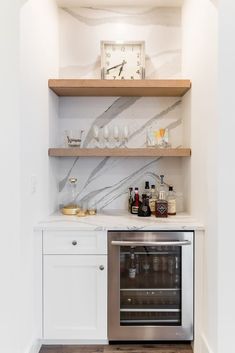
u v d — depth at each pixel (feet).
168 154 8.63
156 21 9.65
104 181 9.80
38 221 7.73
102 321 7.55
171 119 9.74
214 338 6.48
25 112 6.70
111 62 9.26
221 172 6.26
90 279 7.54
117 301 7.57
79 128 9.74
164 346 7.71
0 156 6.29
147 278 7.75
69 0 9.23
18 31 6.31
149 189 9.48
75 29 9.71
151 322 7.70
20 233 6.41
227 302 6.28
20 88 6.37
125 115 9.75
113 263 7.52
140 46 9.26
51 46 8.89
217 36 6.26
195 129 8.09
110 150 8.65
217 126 6.30
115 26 9.68
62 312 7.52
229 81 6.22
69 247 7.49
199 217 7.77
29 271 7.05
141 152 8.68
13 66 6.32
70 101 9.75
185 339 7.55
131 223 7.72
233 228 6.25
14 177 6.33
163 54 9.67
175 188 9.73
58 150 8.60
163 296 7.77
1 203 6.30
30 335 7.09
